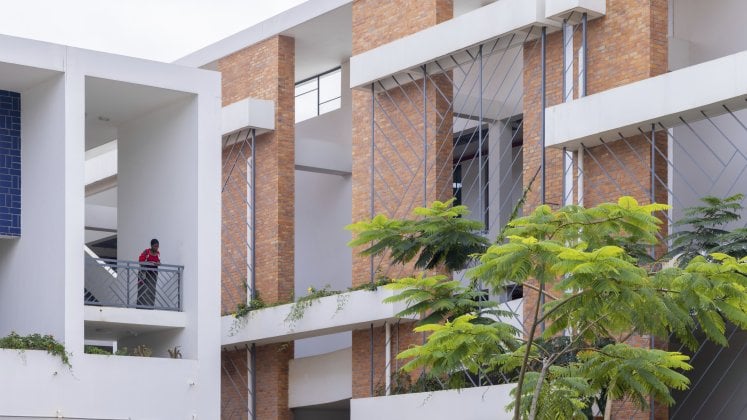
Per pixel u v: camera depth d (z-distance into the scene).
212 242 23.11
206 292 22.95
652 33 21.61
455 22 23.98
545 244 12.07
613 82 22.08
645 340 20.64
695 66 19.62
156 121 24.05
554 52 23.30
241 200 30.25
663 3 21.88
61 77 21.69
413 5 26.09
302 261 32.88
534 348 14.25
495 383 22.61
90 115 24.30
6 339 20.73
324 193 32.38
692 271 12.26
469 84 29.27
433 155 25.27
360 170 27.31
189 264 23.09
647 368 13.05
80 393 21.12
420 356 13.77
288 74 30.02
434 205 15.66
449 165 25.44
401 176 26.14
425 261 15.52
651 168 21.16
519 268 12.13
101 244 40.53
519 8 22.66
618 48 22.05
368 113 27.17
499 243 15.06
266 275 29.33
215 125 23.36
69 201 21.39
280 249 29.14
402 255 15.59
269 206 29.47
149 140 24.20
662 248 21.47
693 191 23.14
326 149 30.95
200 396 22.52
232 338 28.58
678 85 19.83
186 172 23.31
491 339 13.28
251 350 29.55
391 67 25.41
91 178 35.66
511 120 28.50
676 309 12.23
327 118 32.78
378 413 24.05
